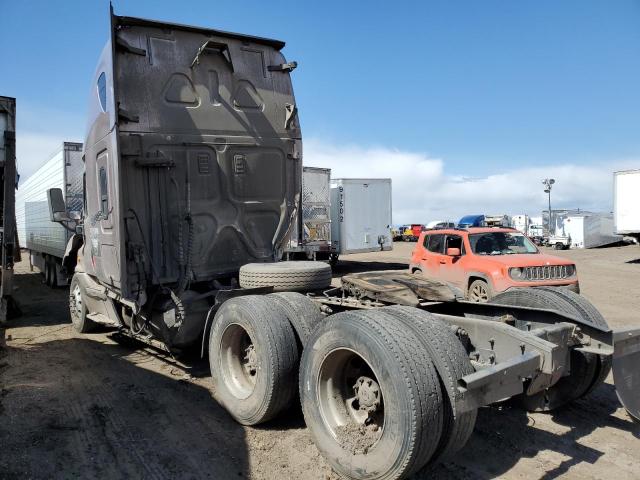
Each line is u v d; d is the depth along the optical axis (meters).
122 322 6.59
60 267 13.48
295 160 6.49
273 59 6.37
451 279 11.01
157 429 4.39
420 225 50.22
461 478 3.53
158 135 5.52
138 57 5.47
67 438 4.22
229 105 5.97
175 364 6.35
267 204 6.28
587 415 4.64
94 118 6.03
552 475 3.57
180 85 5.68
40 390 5.42
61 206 7.12
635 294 12.80
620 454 3.89
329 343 3.50
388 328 3.20
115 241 5.52
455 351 3.15
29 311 10.47
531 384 3.55
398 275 5.54
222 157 5.92
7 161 8.70
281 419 4.57
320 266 5.22
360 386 3.48
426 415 2.91
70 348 7.24
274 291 4.98
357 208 19.08
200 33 5.84
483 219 44.09
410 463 2.93
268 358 4.04
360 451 3.25
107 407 4.91
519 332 3.53
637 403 3.84
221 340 4.61
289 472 3.64
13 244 9.12
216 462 3.79
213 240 5.89
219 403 4.95
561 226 36.38
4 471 3.67
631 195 23.42
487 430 4.31
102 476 3.61
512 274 9.67
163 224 5.61
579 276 17.25
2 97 8.53
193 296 5.54
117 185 5.23
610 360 4.26
